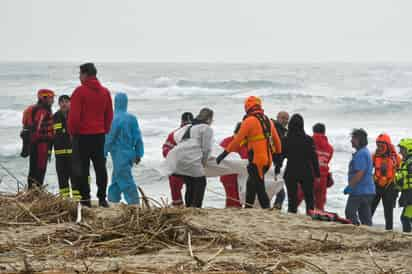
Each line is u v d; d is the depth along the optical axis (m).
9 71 194.88
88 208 16.12
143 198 14.30
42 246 12.52
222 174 20.25
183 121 21.38
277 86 120.44
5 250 12.15
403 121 79.25
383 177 22.06
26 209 15.05
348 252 12.98
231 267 10.91
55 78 156.25
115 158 20.22
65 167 20.69
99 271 10.48
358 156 20.91
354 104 89.31
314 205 21.47
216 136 62.81
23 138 20.91
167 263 11.17
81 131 16.84
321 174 21.78
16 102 96.06
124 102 20.34
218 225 14.74
